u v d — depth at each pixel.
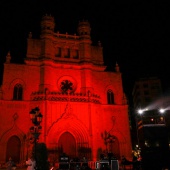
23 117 50.53
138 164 31.73
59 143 50.22
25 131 49.78
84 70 57.03
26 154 47.88
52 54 56.94
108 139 52.97
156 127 26.64
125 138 55.72
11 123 49.56
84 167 32.16
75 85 56.44
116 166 24.45
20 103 51.22
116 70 61.44
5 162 47.09
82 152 49.16
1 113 49.59
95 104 53.34
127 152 54.72
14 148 48.94
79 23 61.97
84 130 50.53
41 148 26.20
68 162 31.11
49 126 48.44
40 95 50.69
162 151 24.09
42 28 58.28
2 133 48.53
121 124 56.56
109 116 56.38
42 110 49.22
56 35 59.25
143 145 25.53
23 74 53.91
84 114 51.69
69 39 59.66
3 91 51.28
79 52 59.47
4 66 53.16
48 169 25.95
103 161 26.86
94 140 50.34
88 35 60.56
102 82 58.84
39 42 57.75
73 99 51.97
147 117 27.94
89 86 55.75
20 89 53.19
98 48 62.59
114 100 58.56
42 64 54.78
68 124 50.06
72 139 51.44
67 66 56.94
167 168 22.70
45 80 53.09
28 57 55.75
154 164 23.19
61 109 50.53
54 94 51.09
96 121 52.31
